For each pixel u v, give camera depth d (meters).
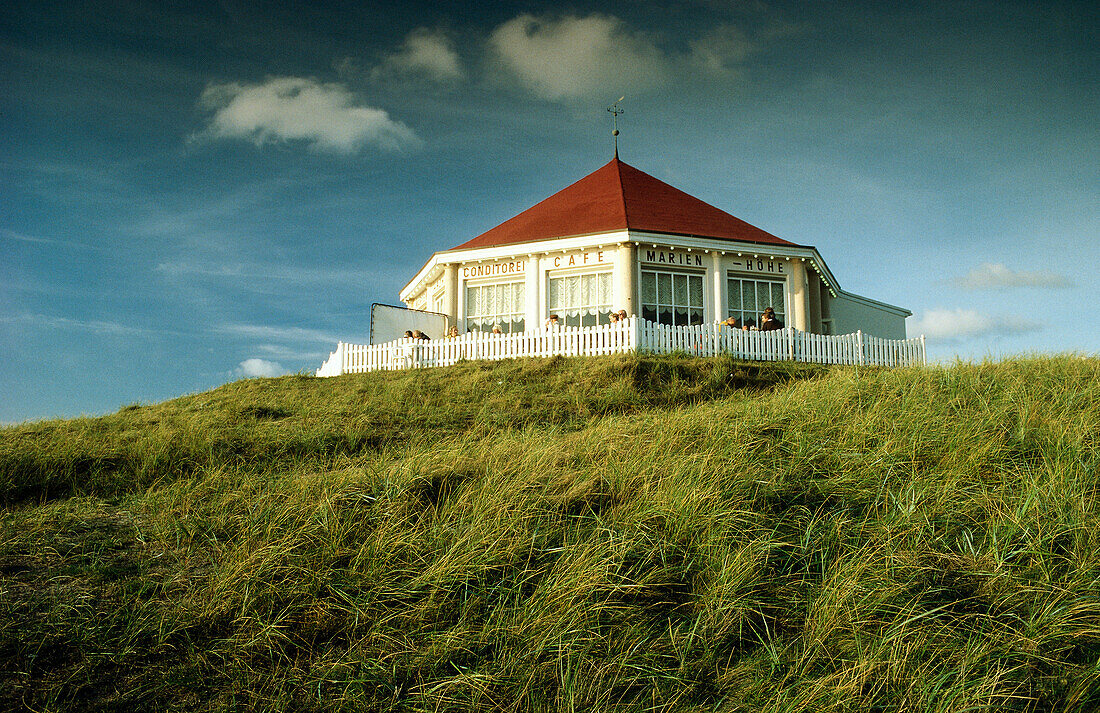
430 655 4.00
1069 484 5.44
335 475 6.45
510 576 4.68
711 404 10.93
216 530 5.50
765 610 4.41
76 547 5.26
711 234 19.73
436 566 4.73
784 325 19.84
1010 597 4.35
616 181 22.23
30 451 7.87
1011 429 6.80
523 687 3.77
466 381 13.00
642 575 4.70
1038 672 3.84
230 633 4.23
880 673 3.80
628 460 6.42
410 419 10.27
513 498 5.58
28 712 3.54
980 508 5.34
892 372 9.92
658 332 14.70
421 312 19.75
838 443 6.76
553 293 19.50
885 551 4.82
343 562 4.92
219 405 12.45
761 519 5.29
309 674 3.90
